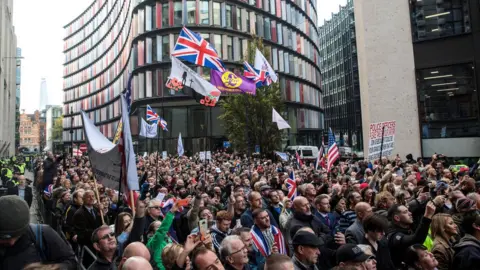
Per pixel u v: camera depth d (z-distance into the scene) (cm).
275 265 329
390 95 2039
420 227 484
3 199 292
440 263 477
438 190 815
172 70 1497
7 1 4775
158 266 442
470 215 462
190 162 2248
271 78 2062
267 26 5125
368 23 2100
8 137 5169
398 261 498
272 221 668
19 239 306
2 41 4059
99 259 416
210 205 818
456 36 1933
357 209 559
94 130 640
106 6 7950
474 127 1875
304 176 1375
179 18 4559
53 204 973
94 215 653
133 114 4966
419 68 2000
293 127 5409
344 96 9088
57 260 325
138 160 2536
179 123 4603
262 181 941
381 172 1145
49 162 1339
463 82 1909
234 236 427
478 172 1210
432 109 1964
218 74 1792
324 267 530
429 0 1997
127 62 5791
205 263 360
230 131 3494
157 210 623
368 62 2086
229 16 4688
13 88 6078
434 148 1948
